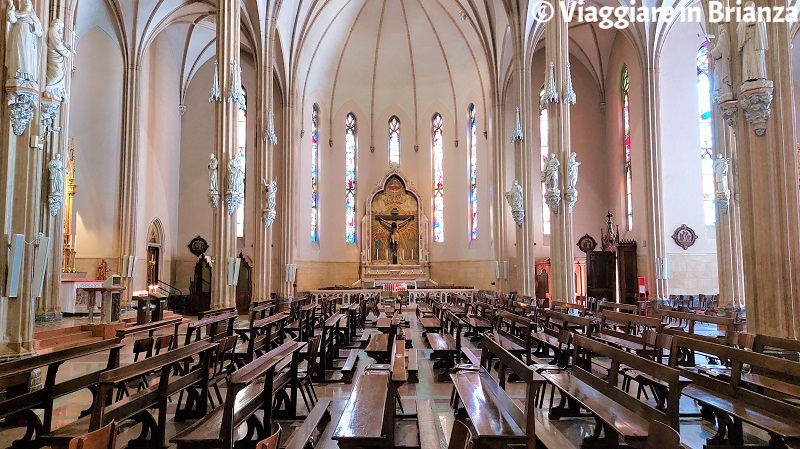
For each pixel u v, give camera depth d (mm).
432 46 37656
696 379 8039
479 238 36406
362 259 37875
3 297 10242
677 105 29438
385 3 35938
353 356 11977
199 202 35281
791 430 5980
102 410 5918
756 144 11289
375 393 7008
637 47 29109
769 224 11133
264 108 27172
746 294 11492
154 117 31609
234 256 21344
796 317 10883
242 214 35438
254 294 26359
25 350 10461
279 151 33312
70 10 19094
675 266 28625
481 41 32844
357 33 37250
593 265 31094
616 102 33812
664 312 15562
